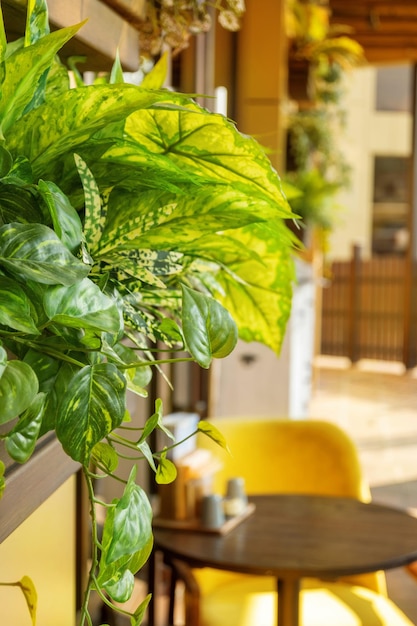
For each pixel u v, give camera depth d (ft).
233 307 3.50
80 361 2.22
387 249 52.75
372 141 51.29
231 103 19.66
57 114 2.31
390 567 7.50
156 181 2.57
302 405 20.02
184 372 13.38
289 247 3.32
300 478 10.03
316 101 26.76
